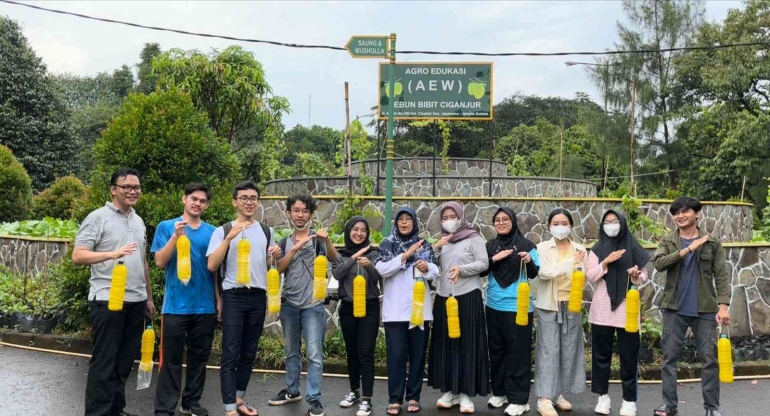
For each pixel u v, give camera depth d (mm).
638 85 29250
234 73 16469
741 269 8547
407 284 5805
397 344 5777
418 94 10719
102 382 5082
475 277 5902
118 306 4871
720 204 13766
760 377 7234
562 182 16359
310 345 5727
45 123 28469
